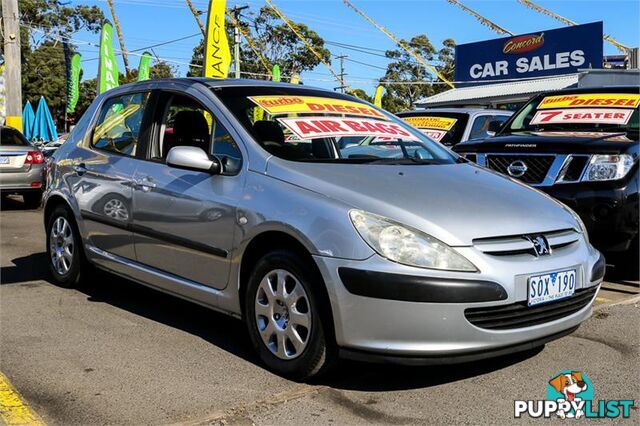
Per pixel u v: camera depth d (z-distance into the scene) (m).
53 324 4.68
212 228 4.04
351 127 4.51
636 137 6.02
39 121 20.80
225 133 4.29
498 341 3.32
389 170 4.01
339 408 3.33
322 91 5.05
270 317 3.73
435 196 3.64
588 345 4.27
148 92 5.09
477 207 3.59
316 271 3.45
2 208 11.80
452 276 3.21
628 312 5.00
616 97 7.13
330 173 3.79
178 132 4.68
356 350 3.34
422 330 3.21
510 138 6.37
